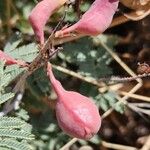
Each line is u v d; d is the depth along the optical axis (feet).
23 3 1.19
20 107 1.08
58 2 0.86
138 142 1.24
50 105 1.14
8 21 1.19
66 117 0.85
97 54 1.16
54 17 1.14
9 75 0.92
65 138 1.13
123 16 1.15
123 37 1.24
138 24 1.23
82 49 1.15
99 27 0.83
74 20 1.09
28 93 1.12
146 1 1.11
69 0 0.96
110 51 1.18
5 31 1.20
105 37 1.19
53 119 1.14
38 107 1.14
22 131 0.89
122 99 1.16
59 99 0.86
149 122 1.25
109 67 1.16
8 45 1.05
